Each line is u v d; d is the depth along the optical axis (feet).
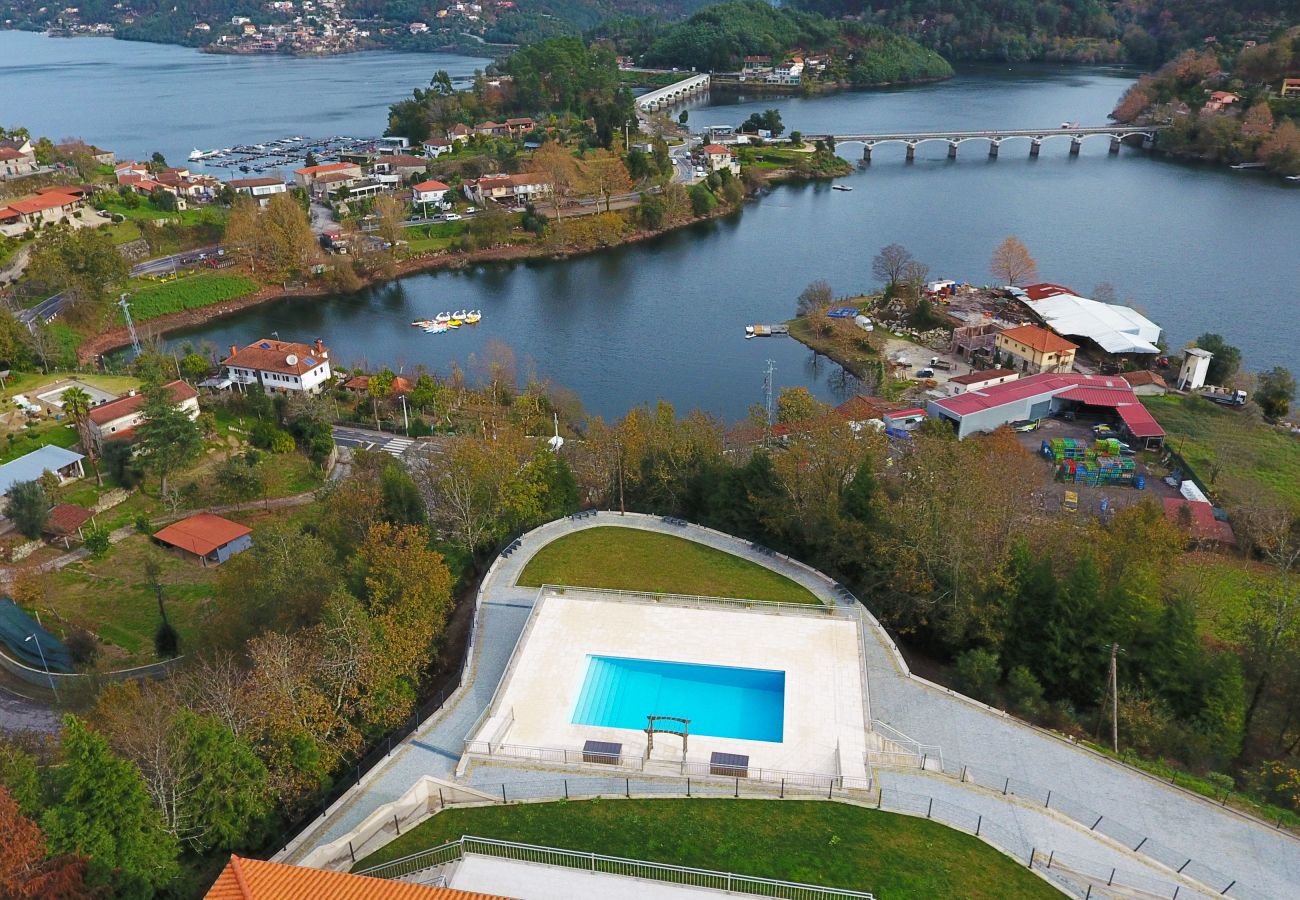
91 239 636.89
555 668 218.79
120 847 147.13
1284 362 556.92
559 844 165.89
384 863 161.99
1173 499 393.91
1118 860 168.25
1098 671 225.97
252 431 456.45
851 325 603.26
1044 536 273.33
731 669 216.95
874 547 257.96
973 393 473.67
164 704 194.18
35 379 492.95
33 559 352.69
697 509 316.60
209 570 348.38
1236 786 202.49
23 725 256.32
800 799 178.60
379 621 211.20
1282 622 237.25
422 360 598.75
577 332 640.17
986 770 192.95
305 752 180.04
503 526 286.66
